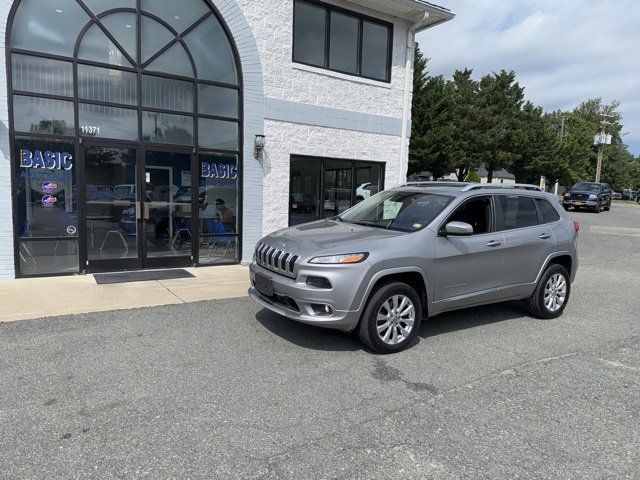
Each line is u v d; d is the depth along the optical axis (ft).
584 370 14.85
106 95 25.98
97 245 26.27
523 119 126.21
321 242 15.76
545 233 20.06
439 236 16.67
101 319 18.29
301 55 32.65
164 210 28.22
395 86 37.45
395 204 19.03
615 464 9.75
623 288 28.25
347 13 34.37
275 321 18.62
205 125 29.19
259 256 17.34
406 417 11.45
